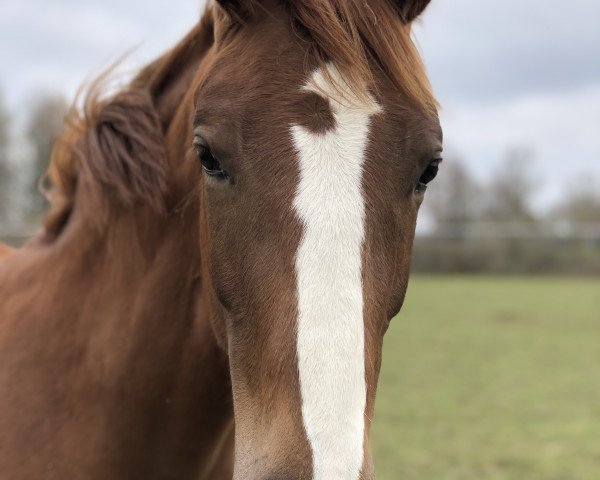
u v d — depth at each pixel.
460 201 32.16
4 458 1.80
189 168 1.76
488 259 26.89
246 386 1.37
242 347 1.38
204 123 1.37
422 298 16.58
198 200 1.74
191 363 1.80
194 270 1.78
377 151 1.32
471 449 5.05
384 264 1.32
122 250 1.84
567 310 14.17
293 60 1.37
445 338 10.49
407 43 1.42
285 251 1.27
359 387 1.21
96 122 1.91
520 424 5.76
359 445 1.18
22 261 2.06
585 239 27.30
